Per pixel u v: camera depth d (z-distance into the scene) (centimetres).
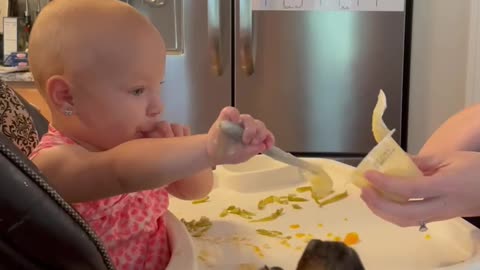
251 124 47
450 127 70
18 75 196
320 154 205
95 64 58
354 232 67
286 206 77
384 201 52
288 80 199
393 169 52
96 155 56
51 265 41
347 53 197
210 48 196
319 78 199
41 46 60
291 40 197
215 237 67
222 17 196
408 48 203
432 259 59
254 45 198
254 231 69
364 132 201
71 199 57
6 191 37
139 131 63
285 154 51
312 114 201
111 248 61
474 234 61
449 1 193
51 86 60
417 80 203
